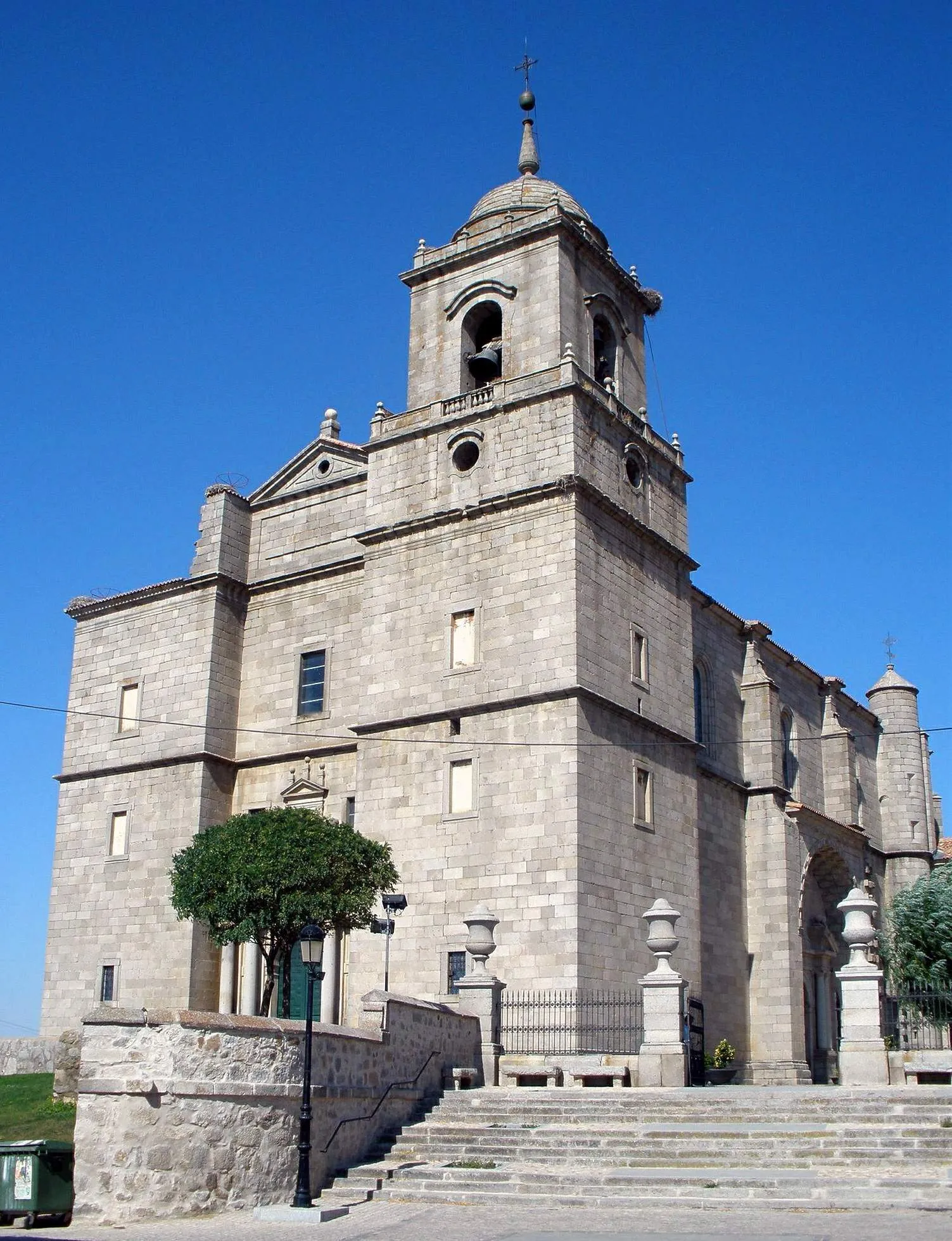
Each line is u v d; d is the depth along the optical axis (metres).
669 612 45.56
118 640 51.38
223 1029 24.56
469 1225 20.64
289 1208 23.08
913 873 68.38
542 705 39.38
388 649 43.31
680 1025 31.08
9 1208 23.06
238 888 35.97
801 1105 25.45
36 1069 44.41
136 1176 23.41
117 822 48.97
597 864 38.28
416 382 46.47
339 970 42.97
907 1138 22.97
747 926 51.38
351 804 44.62
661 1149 24.02
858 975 30.39
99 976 47.03
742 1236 18.16
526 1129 26.39
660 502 46.41
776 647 58.19
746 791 53.12
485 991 33.12
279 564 49.53
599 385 43.66
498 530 41.91
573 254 45.28
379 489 45.34
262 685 48.47
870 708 72.56
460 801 40.28
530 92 51.31
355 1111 26.81
